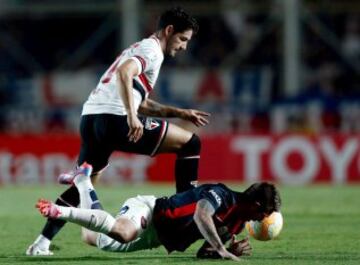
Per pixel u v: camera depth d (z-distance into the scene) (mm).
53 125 82812
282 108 77812
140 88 27812
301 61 85438
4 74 85500
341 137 67500
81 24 89250
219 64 84312
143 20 84875
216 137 68375
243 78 81875
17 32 88625
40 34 88750
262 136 67938
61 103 83312
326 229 36781
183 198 25922
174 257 27484
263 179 68062
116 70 27047
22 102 83375
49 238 28562
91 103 28078
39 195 58656
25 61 88062
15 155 68812
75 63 87250
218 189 25656
